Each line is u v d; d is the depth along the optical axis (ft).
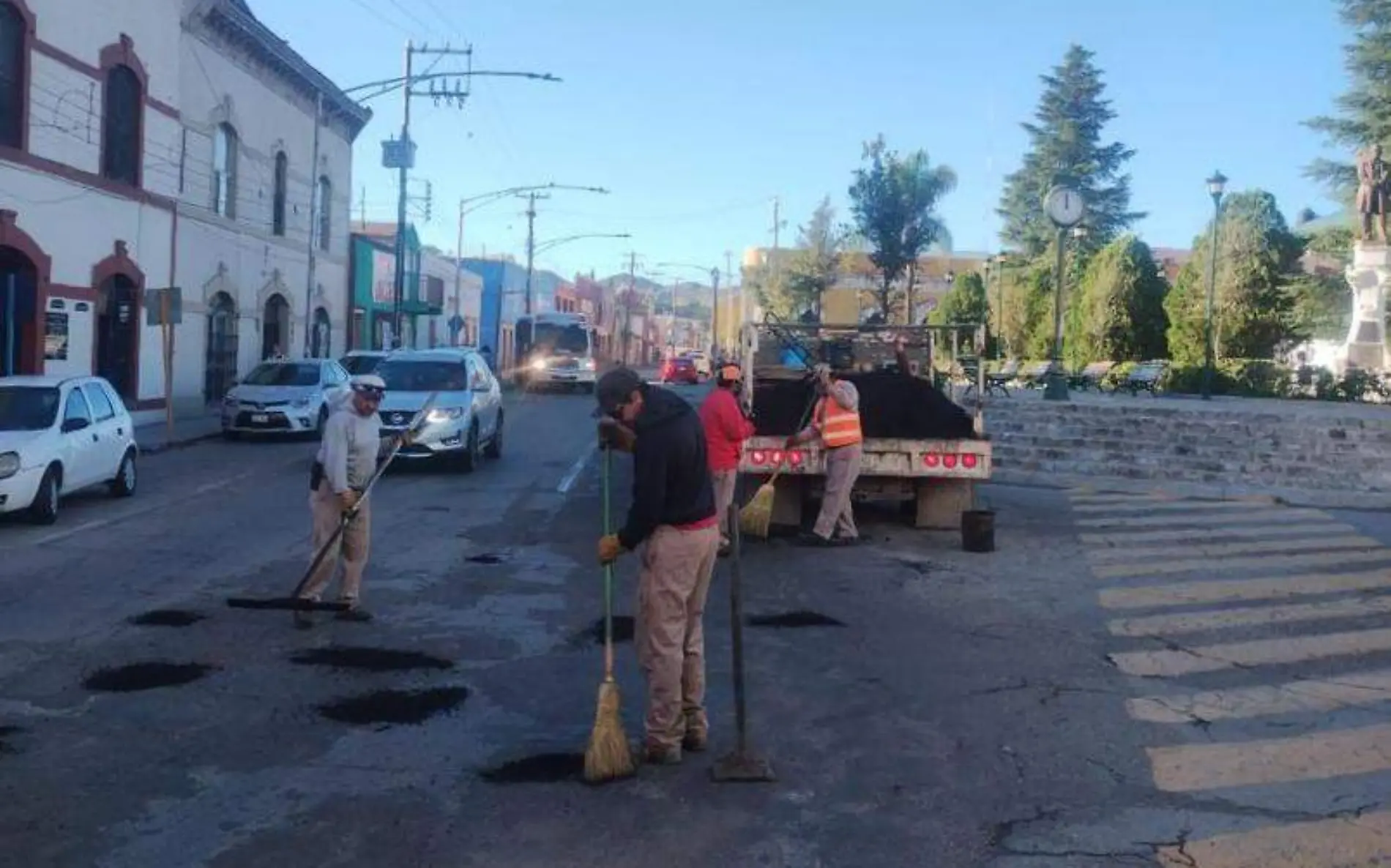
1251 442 63.82
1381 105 136.77
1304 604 31.86
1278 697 23.39
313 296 119.55
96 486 51.03
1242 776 18.98
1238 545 41.24
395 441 29.68
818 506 45.91
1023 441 65.67
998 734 20.98
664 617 18.78
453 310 200.54
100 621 27.86
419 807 17.26
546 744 20.07
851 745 20.29
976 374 50.60
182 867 15.21
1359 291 107.04
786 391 46.55
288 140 111.96
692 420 18.78
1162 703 22.91
